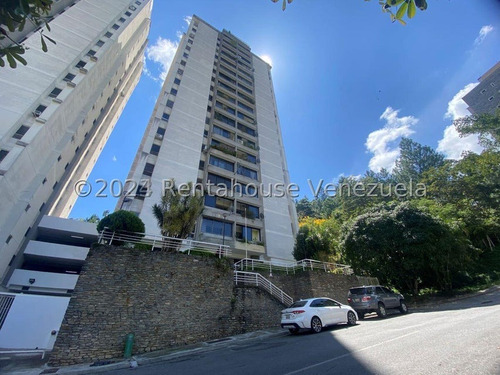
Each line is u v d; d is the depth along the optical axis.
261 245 26.33
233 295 11.87
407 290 20.66
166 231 12.74
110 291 9.34
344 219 37.38
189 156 26.70
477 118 34.09
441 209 26.45
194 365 6.41
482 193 26.36
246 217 27.17
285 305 12.99
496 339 5.27
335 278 15.70
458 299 16.19
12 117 17.83
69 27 26.30
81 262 20.98
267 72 50.19
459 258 17.89
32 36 22.95
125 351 8.38
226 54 44.50
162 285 10.35
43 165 20.06
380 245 18.98
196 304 10.72
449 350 4.91
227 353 7.57
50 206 23.48
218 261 12.17
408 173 43.78
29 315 9.52
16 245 18.12
